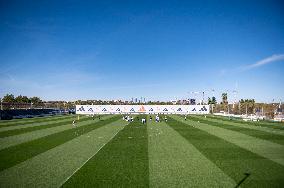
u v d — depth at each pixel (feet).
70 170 51.44
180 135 101.71
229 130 120.57
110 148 73.87
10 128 126.93
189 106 324.19
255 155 65.21
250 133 109.29
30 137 95.20
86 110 323.16
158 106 325.01
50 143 82.02
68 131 114.21
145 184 43.70
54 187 42.09
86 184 43.55
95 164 56.08
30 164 55.93
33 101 449.48
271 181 45.27
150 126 138.92
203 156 63.98
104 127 132.46
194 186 42.88
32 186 42.52
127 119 177.47
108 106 324.60
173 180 45.75
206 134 104.99
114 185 43.14
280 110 211.41
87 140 88.33
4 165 55.11
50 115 268.41
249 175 48.57
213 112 328.29
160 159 60.80
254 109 255.91
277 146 77.82
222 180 45.75
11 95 416.67
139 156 63.82
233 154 66.39
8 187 42.11
